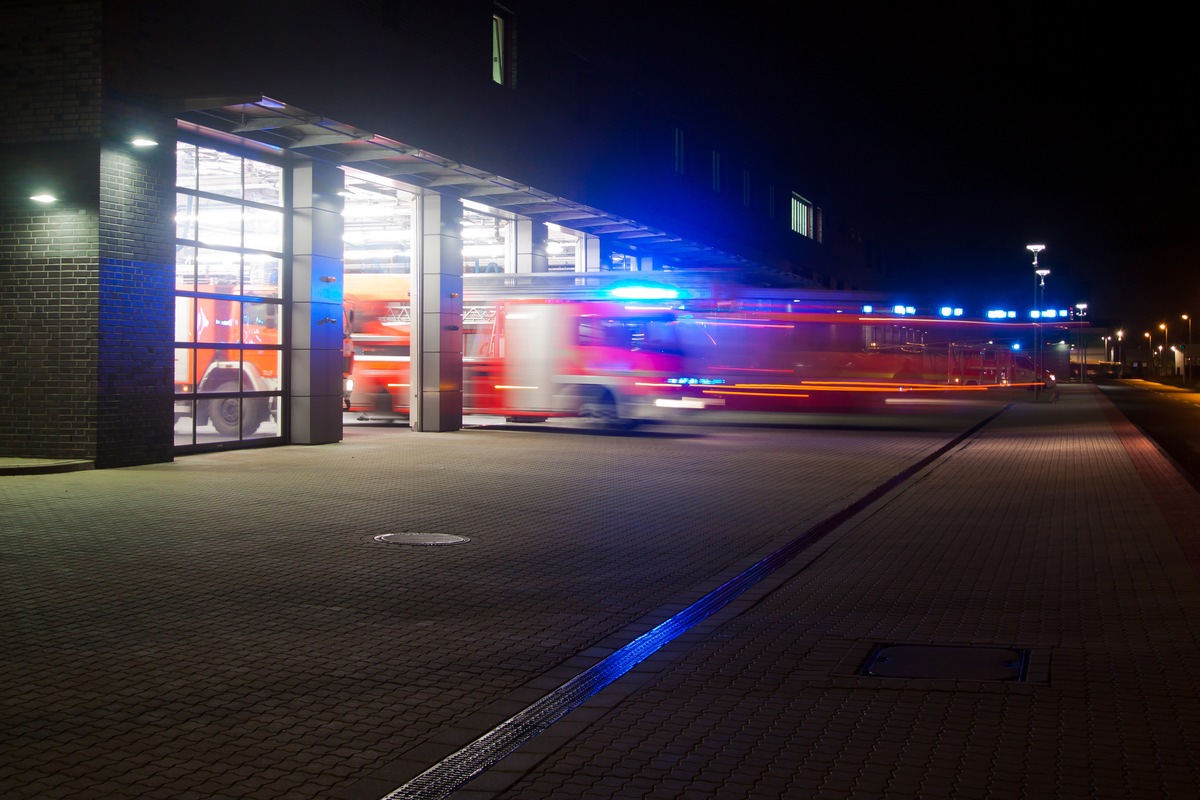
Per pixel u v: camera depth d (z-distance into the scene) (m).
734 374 30.23
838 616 7.70
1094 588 8.58
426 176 22.91
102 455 15.98
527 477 16.14
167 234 16.98
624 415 26.52
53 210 15.90
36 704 5.59
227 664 6.38
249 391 19.47
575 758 4.83
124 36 15.89
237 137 18.36
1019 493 14.86
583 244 32.75
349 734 5.20
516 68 26.00
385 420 27.41
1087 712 5.43
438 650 6.78
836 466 18.27
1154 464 18.84
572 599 8.30
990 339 45.12
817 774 4.62
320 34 18.59
